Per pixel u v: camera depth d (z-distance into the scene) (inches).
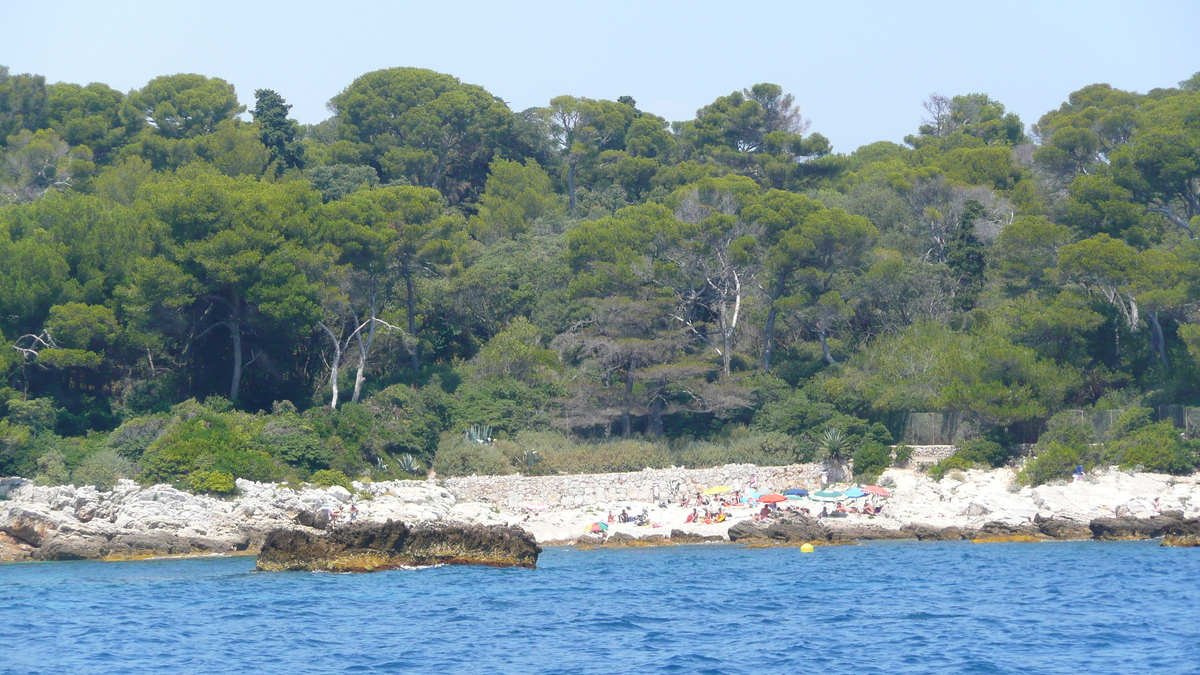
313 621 5255.9
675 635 4945.9
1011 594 5871.1
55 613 5502.0
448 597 5895.7
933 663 4392.2
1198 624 4980.3
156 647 4741.6
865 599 5816.9
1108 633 4847.4
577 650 4660.4
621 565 7362.2
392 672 4323.3
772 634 4958.2
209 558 7780.5
